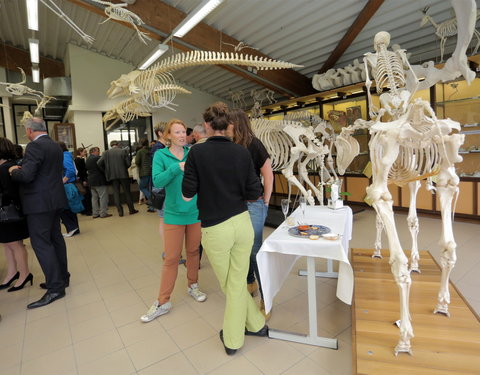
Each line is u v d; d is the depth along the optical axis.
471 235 4.24
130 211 6.84
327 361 1.93
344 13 5.52
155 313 2.49
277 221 5.23
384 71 2.46
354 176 6.63
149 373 1.90
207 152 1.80
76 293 3.05
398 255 1.75
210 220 1.82
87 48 9.08
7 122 9.82
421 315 2.12
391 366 1.68
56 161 2.82
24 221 3.09
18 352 2.16
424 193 5.48
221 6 5.86
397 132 1.83
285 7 5.62
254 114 8.42
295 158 4.49
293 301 2.66
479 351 1.76
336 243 1.92
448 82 5.04
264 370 1.87
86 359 2.06
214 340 2.20
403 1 4.98
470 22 1.80
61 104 11.00
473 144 4.99
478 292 2.65
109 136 9.84
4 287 3.22
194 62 3.60
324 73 6.89
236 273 1.94
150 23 5.84
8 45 9.62
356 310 2.21
